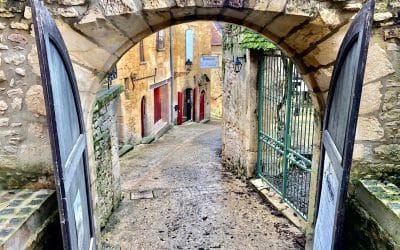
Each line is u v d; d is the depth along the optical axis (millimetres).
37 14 1312
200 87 15070
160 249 3674
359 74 1467
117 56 2260
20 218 1770
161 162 7398
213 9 2010
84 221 1967
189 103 14586
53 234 2100
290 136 4332
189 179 5973
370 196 2068
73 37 1991
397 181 2328
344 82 1818
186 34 13367
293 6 2004
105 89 4461
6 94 2084
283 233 3953
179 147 9102
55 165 1383
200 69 14805
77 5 1913
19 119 2117
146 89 10281
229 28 5895
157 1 1923
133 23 2055
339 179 1662
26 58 2047
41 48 1311
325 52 2234
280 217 4328
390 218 1835
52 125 1352
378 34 2160
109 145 4332
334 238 1665
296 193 4375
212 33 15555
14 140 2137
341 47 1927
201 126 13312
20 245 1687
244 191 5207
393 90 2227
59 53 1633
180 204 4820
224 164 6785
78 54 2051
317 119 2619
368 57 2188
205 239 3865
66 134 1604
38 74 2068
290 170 4438
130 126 9156
